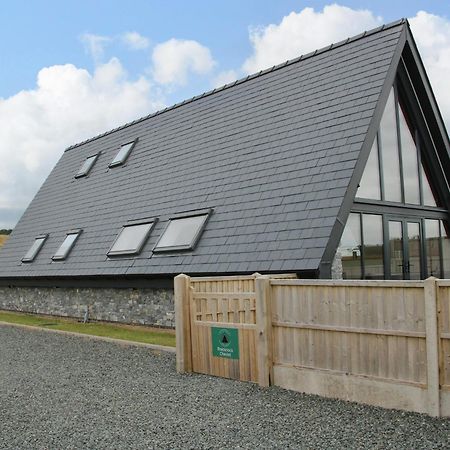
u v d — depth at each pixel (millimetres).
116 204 17094
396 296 6348
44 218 21000
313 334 7203
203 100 18266
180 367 8781
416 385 6148
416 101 13812
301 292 7328
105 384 8141
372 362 6586
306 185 11344
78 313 16234
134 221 15289
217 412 6500
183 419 6273
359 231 11680
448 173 14625
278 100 14789
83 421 6320
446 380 5953
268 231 11109
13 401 7332
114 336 12477
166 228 13836
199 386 7840
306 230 10414
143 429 5953
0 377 8867
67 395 7566
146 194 16094
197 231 12656
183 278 8898
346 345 6840
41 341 12477
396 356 6363
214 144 15438
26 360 10258
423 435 5379
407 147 13852
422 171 14445
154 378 8438
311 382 7176
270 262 10383
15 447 5484
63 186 22125
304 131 12805
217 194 13422
